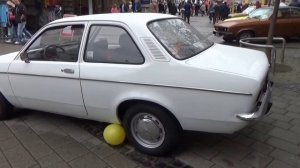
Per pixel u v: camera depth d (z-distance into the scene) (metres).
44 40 4.57
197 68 3.49
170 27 4.25
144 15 4.32
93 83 4.05
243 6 31.03
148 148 3.99
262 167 3.74
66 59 4.30
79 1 19.23
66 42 4.34
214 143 4.30
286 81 7.12
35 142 4.45
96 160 3.96
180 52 3.76
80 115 4.44
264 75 3.71
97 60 4.06
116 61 3.92
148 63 3.70
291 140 4.36
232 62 3.76
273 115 5.19
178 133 3.87
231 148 4.17
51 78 4.38
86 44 4.16
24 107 5.00
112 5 21.17
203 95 3.47
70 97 4.32
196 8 38.31
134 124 4.05
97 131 4.75
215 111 3.48
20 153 4.16
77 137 4.57
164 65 3.62
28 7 16.72
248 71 3.54
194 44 4.18
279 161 3.86
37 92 4.61
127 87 3.83
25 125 5.02
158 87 3.65
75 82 4.18
